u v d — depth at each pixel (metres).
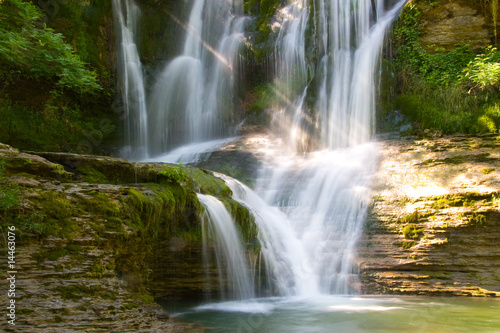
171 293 7.62
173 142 15.75
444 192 9.02
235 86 16.09
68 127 13.05
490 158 9.73
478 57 12.84
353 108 12.72
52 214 5.38
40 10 13.04
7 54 10.49
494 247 8.27
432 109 11.77
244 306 7.40
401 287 8.38
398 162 10.58
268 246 8.55
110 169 6.86
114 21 15.74
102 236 5.61
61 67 11.80
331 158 11.83
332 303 7.65
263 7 17.06
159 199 6.45
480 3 13.17
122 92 15.52
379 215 9.27
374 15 14.67
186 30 17.42
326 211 9.84
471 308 7.16
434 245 8.49
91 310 5.09
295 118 13.65
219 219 7.49
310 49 14.98
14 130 11.43
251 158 12.38
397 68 13.41
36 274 4.97
